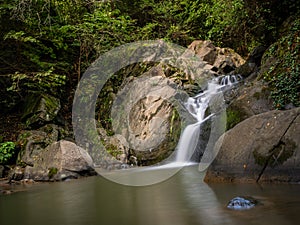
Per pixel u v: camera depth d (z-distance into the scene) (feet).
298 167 15.53
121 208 13.97
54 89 37.45
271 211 11.35
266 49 33.78
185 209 12.87
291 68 25.57
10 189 22.08
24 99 36.76
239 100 26.84
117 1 46.24
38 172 25.68
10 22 34.63
